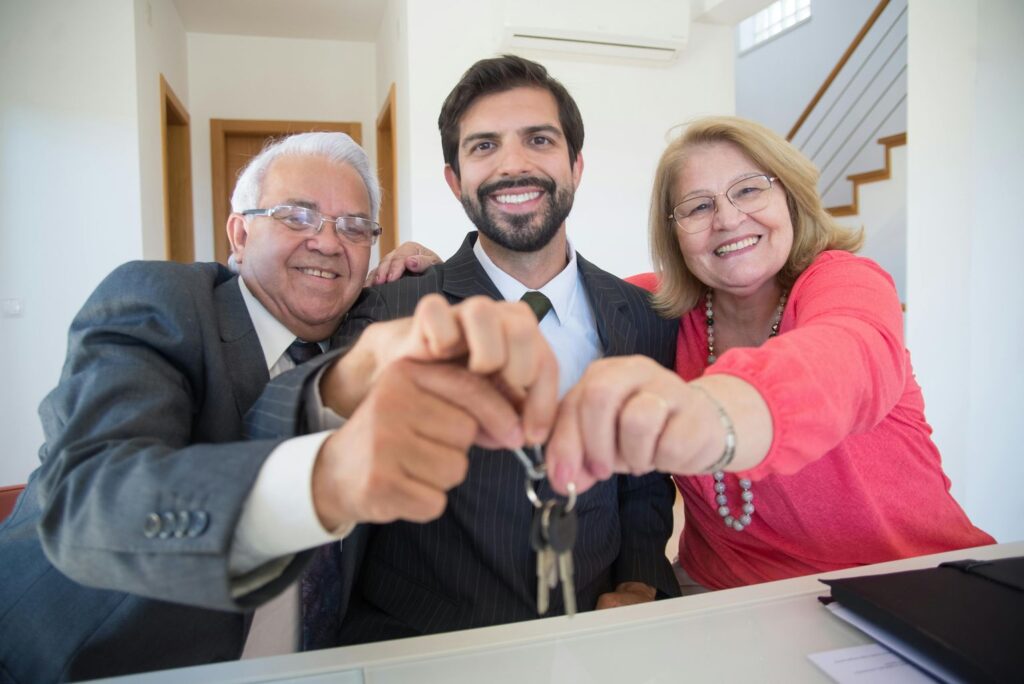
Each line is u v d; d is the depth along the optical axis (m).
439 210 3.50
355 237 1.11
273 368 1.07
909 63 2.28
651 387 0.52
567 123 1.38
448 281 1.26
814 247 1.19
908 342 2.32
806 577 0.81
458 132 1.35
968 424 2.14
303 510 0.51
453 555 1.09
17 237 3.15
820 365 0.68
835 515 1.10
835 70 4.77
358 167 1.16
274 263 1.05
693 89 3.83
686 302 1.36
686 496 1.29
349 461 0.49
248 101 4.82
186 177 4.62
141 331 0.80
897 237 4.36
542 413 0.50
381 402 0.48
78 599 0.76
